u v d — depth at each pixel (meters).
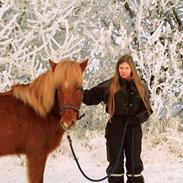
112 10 8.73
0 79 6.97
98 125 8.24
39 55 7.70
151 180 5.49
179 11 10.15
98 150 6.80
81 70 4.07
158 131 7.76
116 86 4.31
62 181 5.48
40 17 6.91
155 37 7.82
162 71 8.40
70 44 7.14
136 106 4.32
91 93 4.46
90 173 5.95
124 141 4.42
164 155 6.96
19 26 7.40
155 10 9.18
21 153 4.31
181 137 7.72
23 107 4.23
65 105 3.89
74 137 7.75
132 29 8.70
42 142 4.22
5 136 4.15
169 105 8.03
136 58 7.65
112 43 8.54
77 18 8.32
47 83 4.12
